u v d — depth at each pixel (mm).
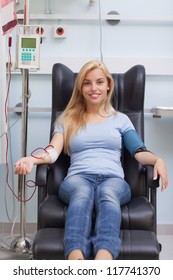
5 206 2381
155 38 2303
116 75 1944
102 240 1230
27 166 1508
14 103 2320
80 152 1741
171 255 2027
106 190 1466
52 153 1645
